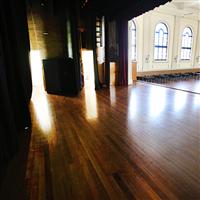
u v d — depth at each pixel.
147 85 7.43
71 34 6.05
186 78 10.84
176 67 12.27
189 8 11.40
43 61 6.12
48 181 1.85
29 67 4.66
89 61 7.27
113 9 5.92
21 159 2.23
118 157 2.25
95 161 2.18
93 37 6.69
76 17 6.08
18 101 3.04
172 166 2.04
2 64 2.04
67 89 6.43
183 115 3.71
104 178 1.88
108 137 2.81
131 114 3.86
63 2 5.93
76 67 6.22
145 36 10.27
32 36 6.11
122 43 7.16
